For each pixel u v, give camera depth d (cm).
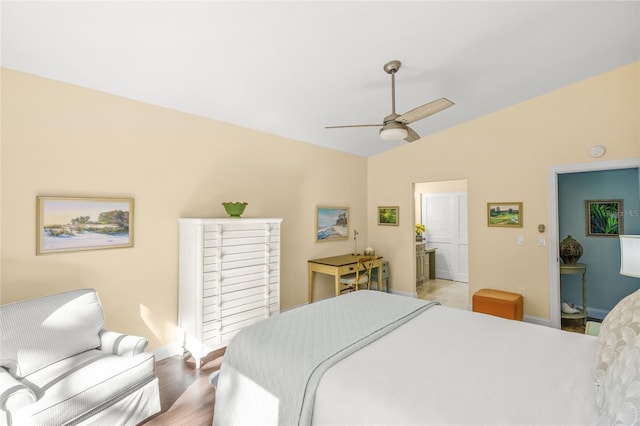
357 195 534
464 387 132
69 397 169
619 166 325
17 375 181
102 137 261
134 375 199
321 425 137
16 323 193
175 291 306
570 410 116
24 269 224
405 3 199
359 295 283
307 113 351
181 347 303
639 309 135
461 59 274
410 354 164
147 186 287
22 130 224
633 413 89
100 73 238
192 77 256
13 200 220
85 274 251
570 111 354
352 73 276
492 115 412
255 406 167
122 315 271
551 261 369
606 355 133
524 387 132
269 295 337
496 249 409
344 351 165
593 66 314
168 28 197
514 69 303
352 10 199
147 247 287
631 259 193
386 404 124
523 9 218
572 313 378
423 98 340
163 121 300
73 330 211
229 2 181
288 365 159
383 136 270
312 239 454
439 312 238
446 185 668
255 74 262
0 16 174
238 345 189
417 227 653
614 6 221
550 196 369
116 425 189
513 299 360
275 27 207
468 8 211
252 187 377
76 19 182
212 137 338
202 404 228
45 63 220
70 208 243
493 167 411
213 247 290
